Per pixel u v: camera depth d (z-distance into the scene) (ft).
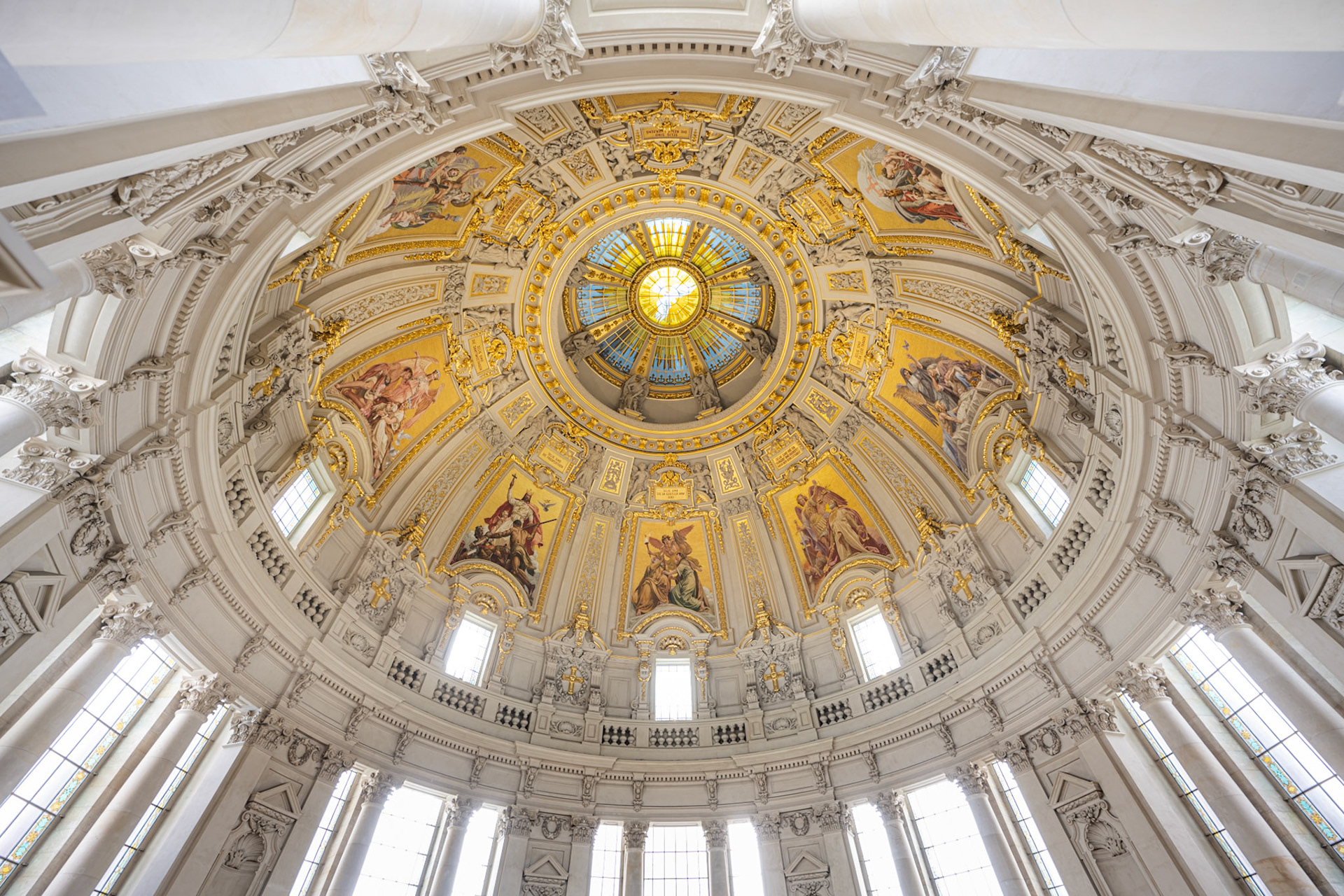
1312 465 41.37
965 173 45.21
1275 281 35.73
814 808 73.41
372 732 67.10
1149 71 20.98
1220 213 30.78
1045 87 30.19
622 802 77.15
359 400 79.10
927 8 24.64
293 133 35.78
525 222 82.99
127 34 12.86
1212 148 23.31
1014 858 60.03
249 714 56.39
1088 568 60.13
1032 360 65.82
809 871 69.05
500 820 71.92
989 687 67.51
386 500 84.64
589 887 70.33
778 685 87.76
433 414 88.94
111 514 44.45
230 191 36.45
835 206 78.59
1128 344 49.47
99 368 39.73
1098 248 46.14
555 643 91.09
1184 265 41.50
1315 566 41.32
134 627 46.98
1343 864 43.75
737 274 103.65
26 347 36.91
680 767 79.20
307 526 70.69
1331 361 38.68
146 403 44.57
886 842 69.10
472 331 88.07
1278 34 14.99
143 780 46.19
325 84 28.09
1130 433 53.16
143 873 46.98
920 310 80.12
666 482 104.06
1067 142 35.63
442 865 65.10
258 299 53.57
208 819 50.44
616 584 100.07
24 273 16.44
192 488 50.72
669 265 105.09
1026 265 61.21
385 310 76.59
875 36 30.91
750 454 102.37
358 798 64.44
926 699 75.56
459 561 90.43
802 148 72.54
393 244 71.10
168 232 35.99
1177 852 49.29
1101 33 18.33
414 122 40.83
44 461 39.42
